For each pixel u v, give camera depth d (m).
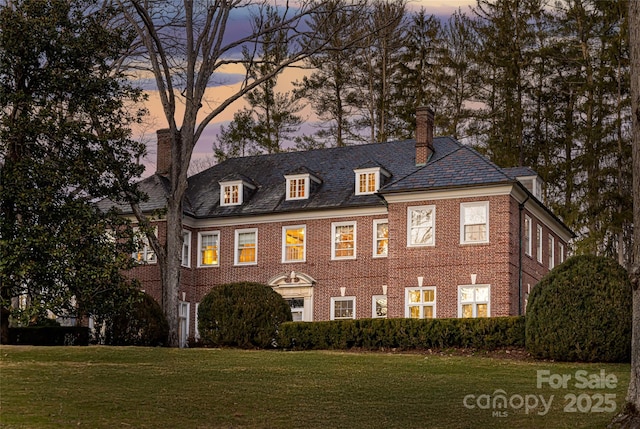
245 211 41.34
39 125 28.33
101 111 30.20
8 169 27.66
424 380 21.61
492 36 56.03
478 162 35.94
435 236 35.44
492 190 34.62
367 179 39.34
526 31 55.50
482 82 56.84
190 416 16.64
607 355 25.00
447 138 41.22
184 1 34.66
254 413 17.22
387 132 57.41
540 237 39.66
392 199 36.38
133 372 22.05
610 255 51.16
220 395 18.98
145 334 32.81
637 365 14.40
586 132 50.44
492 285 34.12
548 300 25.83
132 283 30.03
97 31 31.00
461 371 23.31
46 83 29.36
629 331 24.78
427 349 29.17
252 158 45.88
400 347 29.66
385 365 24.39
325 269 39.31
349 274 38.78
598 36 52.75
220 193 42.84
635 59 14.85
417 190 35.59
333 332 30.72
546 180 53.09
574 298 25.45
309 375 22.34
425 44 57.69
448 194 35.31
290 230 40.50
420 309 35.25
